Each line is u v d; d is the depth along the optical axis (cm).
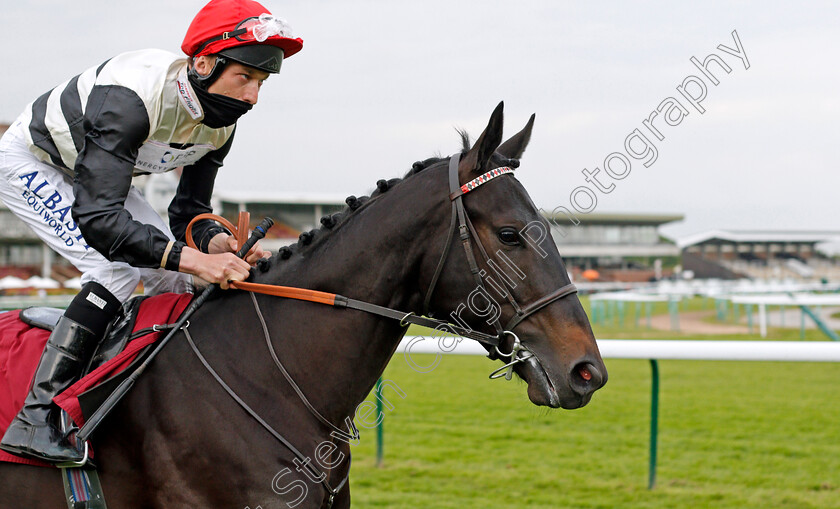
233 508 161
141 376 169
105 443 167
